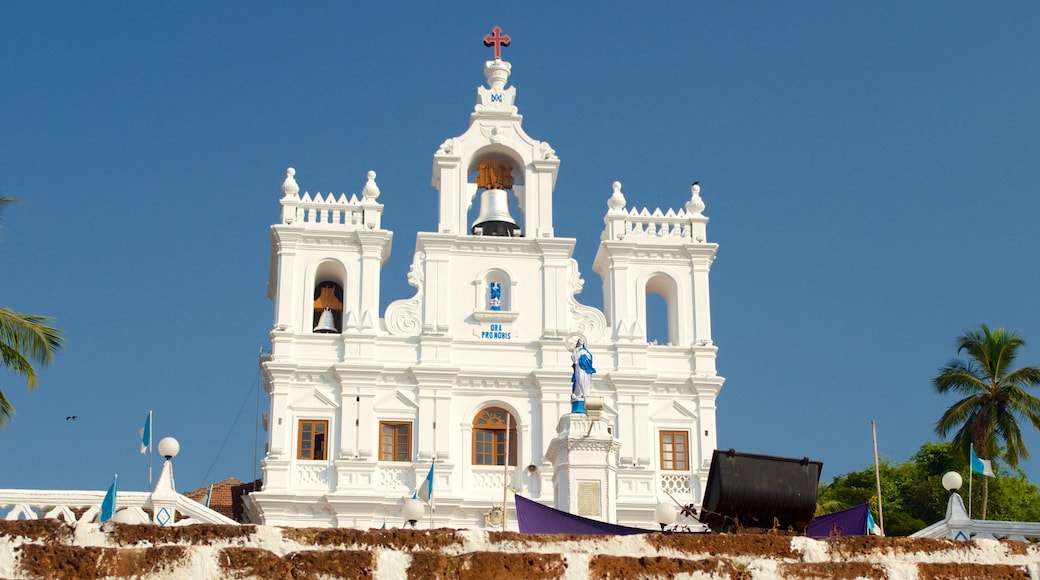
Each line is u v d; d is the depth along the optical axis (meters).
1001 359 53.22
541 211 51.88
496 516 45.69
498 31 54.88
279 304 49.31
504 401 49.06
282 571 11.40
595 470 32.19
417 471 47.78
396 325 49.84
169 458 30.70
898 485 64.75
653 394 49.66
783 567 12.01
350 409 48.19
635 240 51.50
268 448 48.34
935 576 12.09
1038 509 61.94
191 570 11.30
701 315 50.91
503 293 50.94
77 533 11.35
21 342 34.31
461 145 52.47
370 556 11.55
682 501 47.94
